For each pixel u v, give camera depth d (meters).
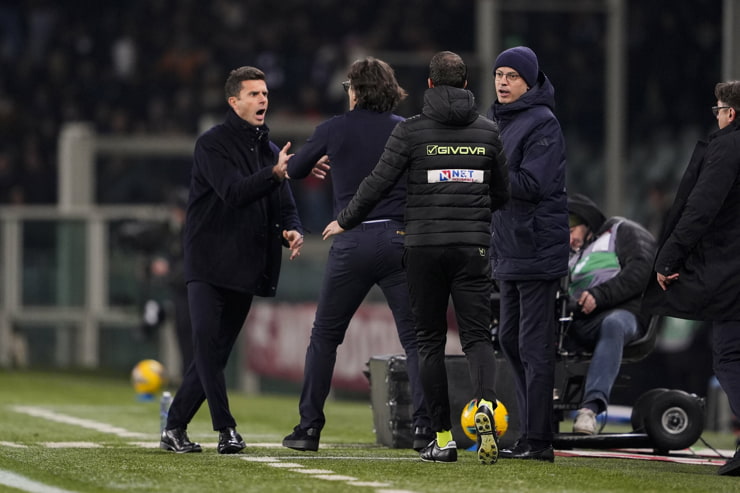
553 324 22.41
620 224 26.84
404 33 83.25
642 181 65.94
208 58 84.56
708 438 33.09
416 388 23.25
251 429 32.28
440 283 20.97
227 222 23.48
